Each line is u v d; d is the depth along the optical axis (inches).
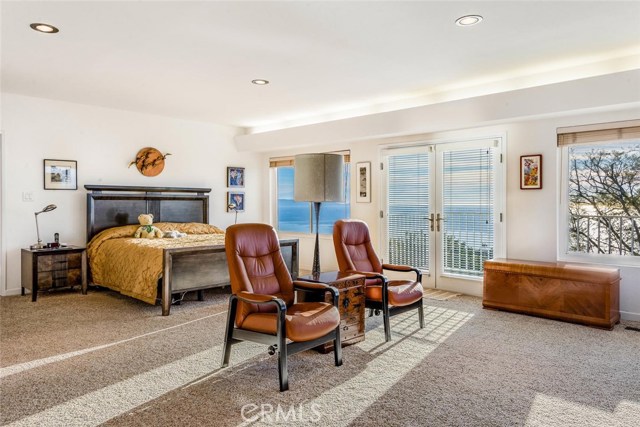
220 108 239.0
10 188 207.8
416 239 234.1
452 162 218.4
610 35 134.3
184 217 267.0
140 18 119.8
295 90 199.2
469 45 141.9
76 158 228.1
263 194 315.3
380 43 139.6
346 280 134.8
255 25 124.6
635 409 95.4
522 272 173.6
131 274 187.6
